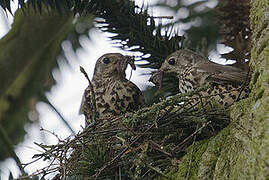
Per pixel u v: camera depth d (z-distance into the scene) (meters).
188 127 10.05
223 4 11.34
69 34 13.62
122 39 11.24
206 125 9.41
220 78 10.67
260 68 8.03
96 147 10.13
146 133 9.90
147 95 13.29
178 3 13.52
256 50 8.37
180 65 11.79
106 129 10.39
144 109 10.03
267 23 8.41
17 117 13.97
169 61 11.80
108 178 9.85
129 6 11.16
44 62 13.91
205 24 13.19
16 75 14.05
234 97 10.42
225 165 8.04
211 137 9.30
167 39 11.54
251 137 7.65
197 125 9.66
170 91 12.23
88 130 10.40
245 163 7.50
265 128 7.40
